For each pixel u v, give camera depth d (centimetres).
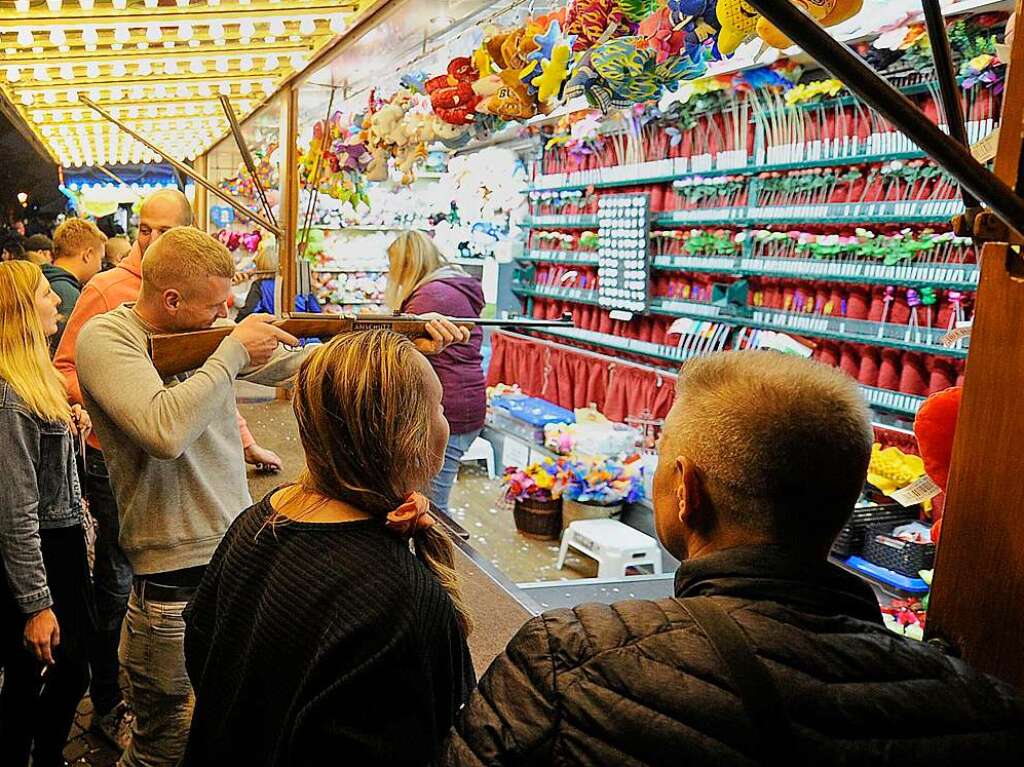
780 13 57
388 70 494
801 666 81
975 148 102
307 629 115
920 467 365
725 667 80
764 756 77
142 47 444
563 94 244
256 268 694
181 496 205
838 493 92
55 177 1473
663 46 197
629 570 410
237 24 407
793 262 521
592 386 702
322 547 121
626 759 79
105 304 321
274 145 705
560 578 414
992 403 97
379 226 836
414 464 124
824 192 508
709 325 596
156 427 185
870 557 348
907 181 450
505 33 272
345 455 122
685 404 99
